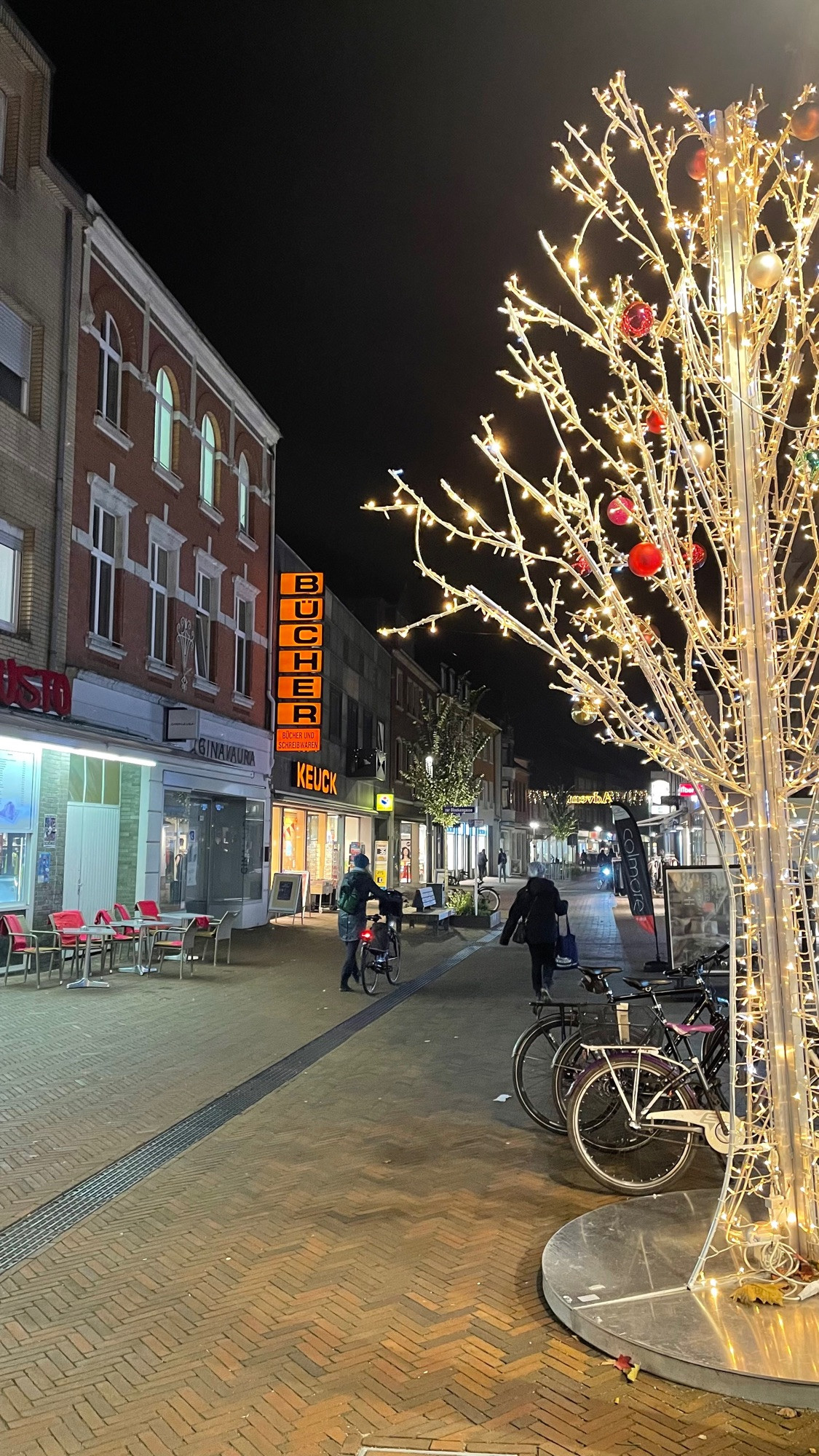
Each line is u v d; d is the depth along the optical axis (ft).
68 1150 18.83
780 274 12.35
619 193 12.80
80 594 46.96
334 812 93.09
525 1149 19.02
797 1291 12.19
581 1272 12.84
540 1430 9.84
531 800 263.70
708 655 13.85
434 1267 13.65
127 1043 28.60
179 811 58.80
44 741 40.98
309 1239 14.61
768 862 13.25
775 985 13.12
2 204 41.96
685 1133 17.17
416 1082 24.35
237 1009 34.96
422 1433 9.76
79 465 47.01
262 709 72.43
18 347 43.50
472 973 46.29
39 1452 9.43
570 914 86.12
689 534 13.67
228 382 65.62
